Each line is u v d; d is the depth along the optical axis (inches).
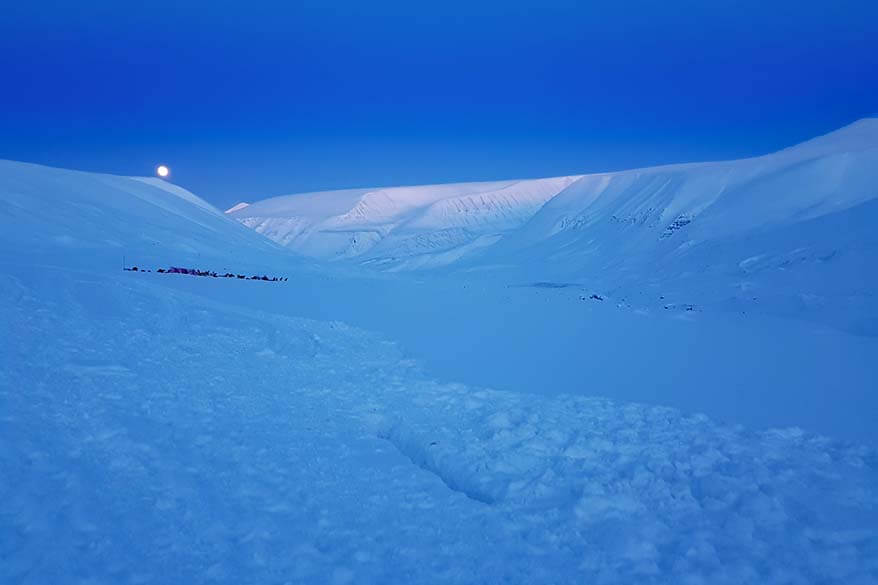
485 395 447.5
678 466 313.7
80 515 229.6
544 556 234.7
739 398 445.7
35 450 267.9
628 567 226.8
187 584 201.2
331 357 554.3
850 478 294.8
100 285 598.9
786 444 341.7
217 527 236.7
